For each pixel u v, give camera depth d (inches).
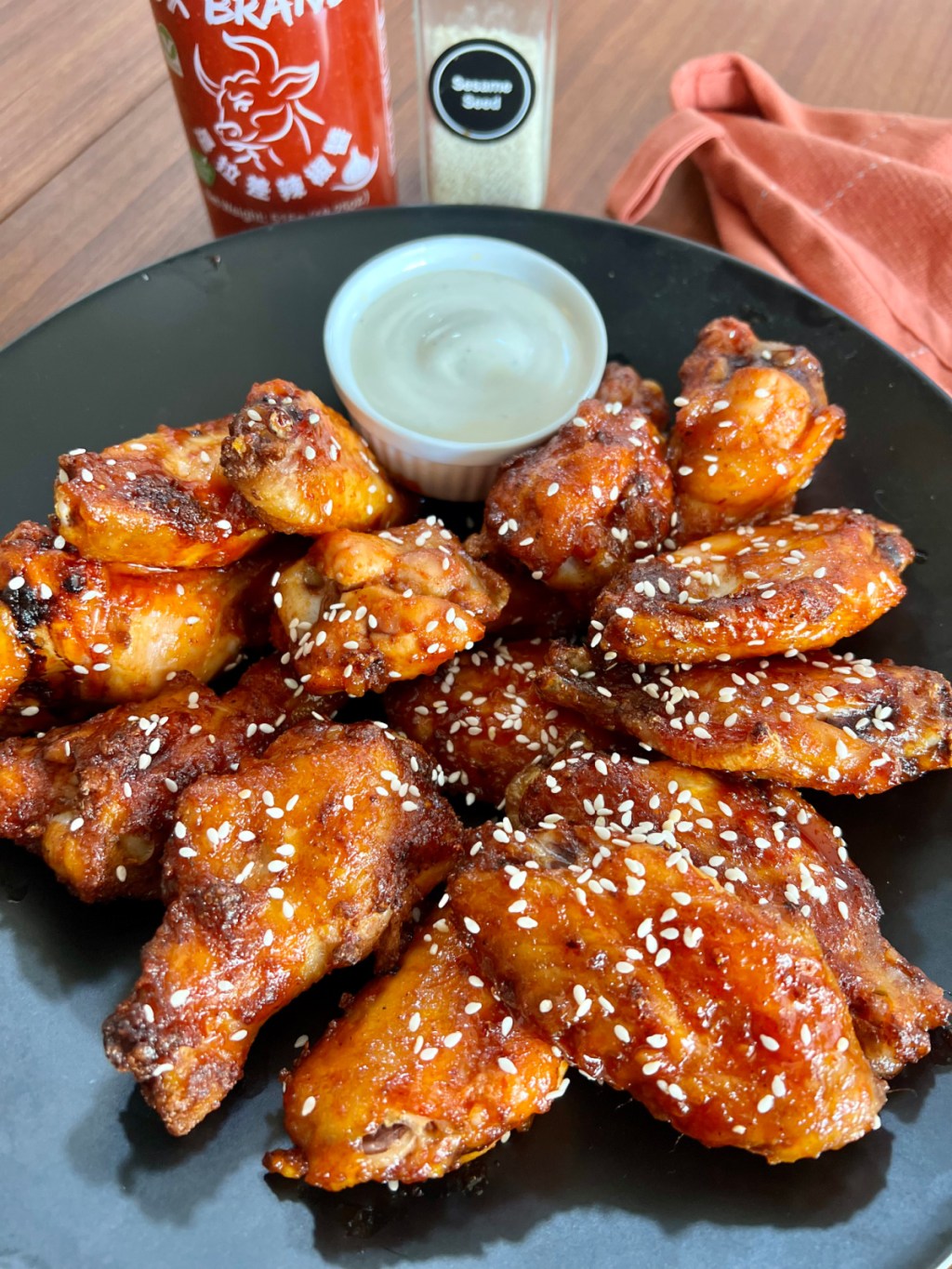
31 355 11.5
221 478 9.0
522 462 9.9
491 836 7.9
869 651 9.8
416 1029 7.2
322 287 12.4
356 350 10.9
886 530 9.6
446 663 9.6
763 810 8.2
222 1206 7.2
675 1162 7.4
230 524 8.9
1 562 8.5
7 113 15.0
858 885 8.1
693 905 7.1
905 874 8.6
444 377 10.8
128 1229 7.1
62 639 8.6
